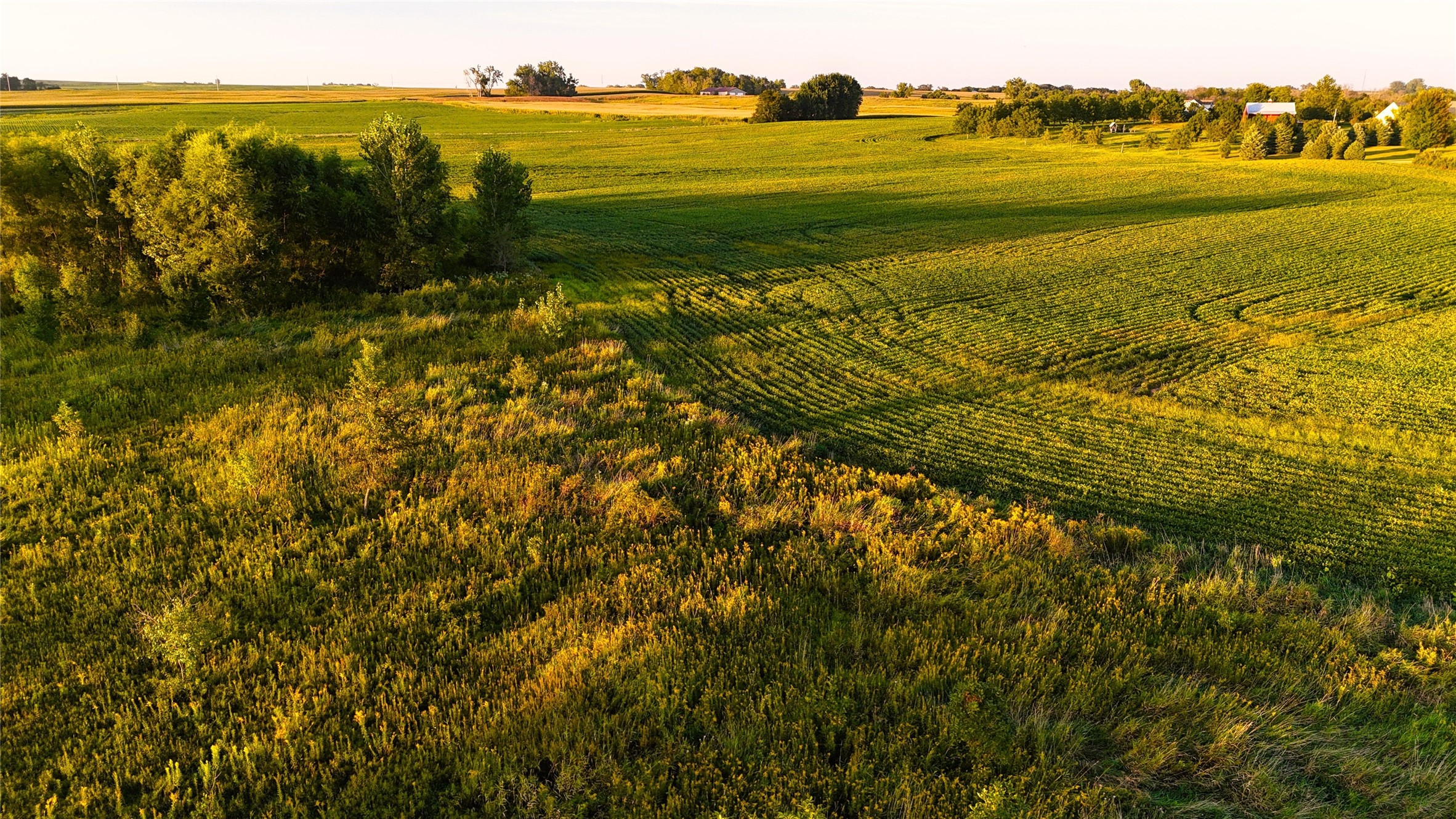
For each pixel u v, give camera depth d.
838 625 11.11
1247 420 20.36
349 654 10.61
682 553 13.51
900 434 19.88
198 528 13.61
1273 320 30.03
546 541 13.56
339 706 9.68
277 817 8.20
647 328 28.48
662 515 14.57
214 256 26.53
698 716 9.40
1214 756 8.85
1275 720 9.55
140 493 14.72
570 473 16.42
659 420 19.67
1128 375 24.12
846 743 8.88
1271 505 16.14
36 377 20.72
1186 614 11.80
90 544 13.06
